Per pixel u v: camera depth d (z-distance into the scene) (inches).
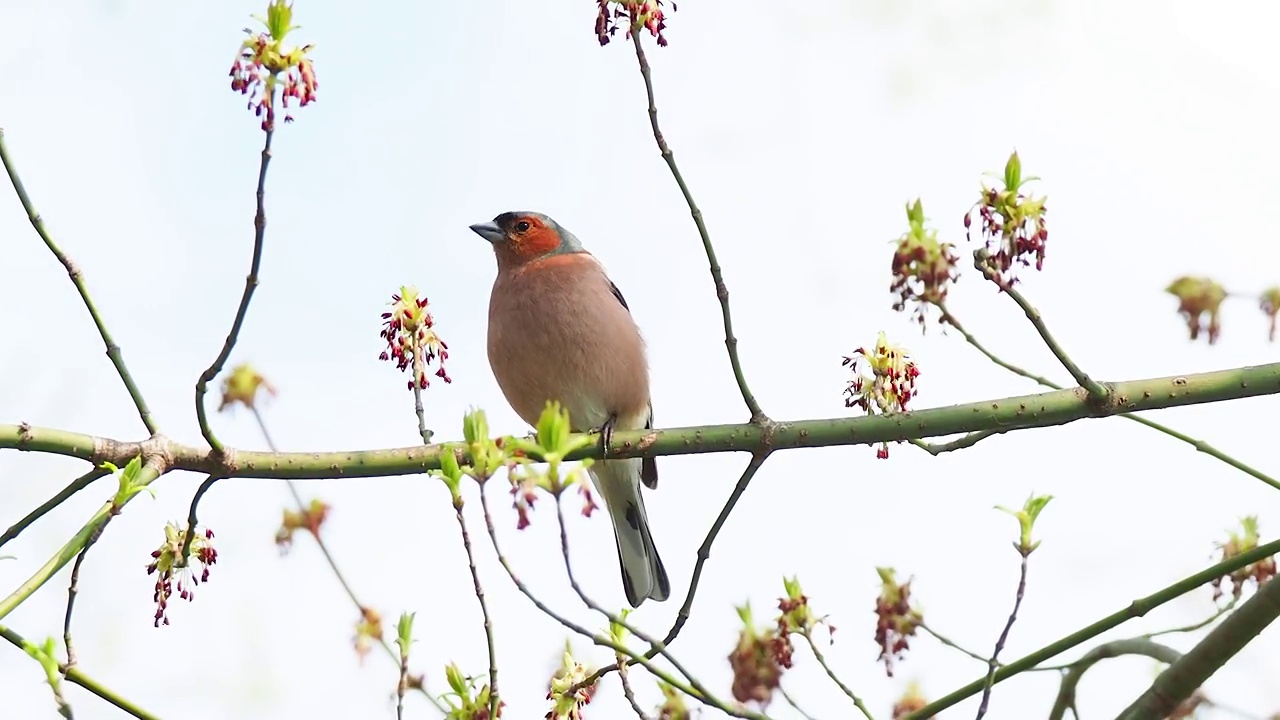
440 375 337.4
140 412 314.2
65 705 249.4
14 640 254.1
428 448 326.6
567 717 285.1
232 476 315.6
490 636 260.1
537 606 243.6
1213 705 318.0
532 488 231.8
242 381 343.6
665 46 311.0
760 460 330.0
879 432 326.6
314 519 335.9
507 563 240.7
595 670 291.1
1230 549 330.3
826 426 329.1
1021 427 324.8
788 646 299.6
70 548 275.3
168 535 291.0
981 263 270.4
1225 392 317.1
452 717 274.4
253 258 283.6
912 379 331.6
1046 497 275.6
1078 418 321.4
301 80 263.6
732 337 327.9
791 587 303.1
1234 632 299.4
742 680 298.8
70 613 272.5
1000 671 311.9
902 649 300.8
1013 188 266.2
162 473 309.4
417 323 333.1
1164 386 317.1
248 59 262.1
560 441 236.7
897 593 303.1
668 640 310.8
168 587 288.8
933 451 334.0
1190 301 299.0
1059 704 331.3
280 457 319.6
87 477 298.7
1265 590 295.9
